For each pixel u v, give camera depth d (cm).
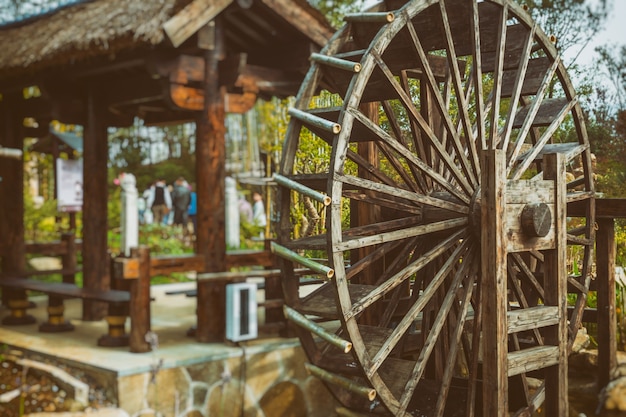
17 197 873
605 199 626
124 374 538
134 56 664
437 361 607
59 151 1080
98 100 786
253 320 625
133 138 1838
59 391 547
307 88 552
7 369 601
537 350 529
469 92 618
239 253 671
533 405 565
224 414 598
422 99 645
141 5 668
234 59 655
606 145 713
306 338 552
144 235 1495
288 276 548
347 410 566
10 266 866
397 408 508
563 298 550
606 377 625
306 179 528
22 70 754
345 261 686
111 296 639
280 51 731
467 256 553
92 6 783
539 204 529
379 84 547
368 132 534
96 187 782
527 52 572
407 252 582
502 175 505
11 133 872
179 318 792
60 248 921
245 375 612
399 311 632
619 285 695
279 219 551
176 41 610
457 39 586
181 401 572
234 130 1633
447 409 564
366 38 586
